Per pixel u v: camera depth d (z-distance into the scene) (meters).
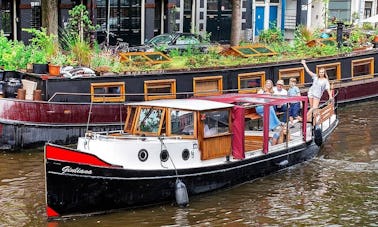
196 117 13.65
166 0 33.12
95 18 30.61
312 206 13.52
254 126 16.06
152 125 13.83
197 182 13.69
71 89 17.25
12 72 17.86
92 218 12.57
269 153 15.10
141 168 12.91
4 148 16.78
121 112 17.52
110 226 12.21
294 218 12.87
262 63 20.64
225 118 14.16
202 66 19.41
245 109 14.80
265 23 37.12
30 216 12.57
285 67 21.08
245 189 14.44
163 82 18.47
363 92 23.92
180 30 33.94
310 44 23.88
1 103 16.62
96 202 12.54
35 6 29.14
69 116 17.16
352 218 12.91
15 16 28.75
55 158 12.02
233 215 12.95
